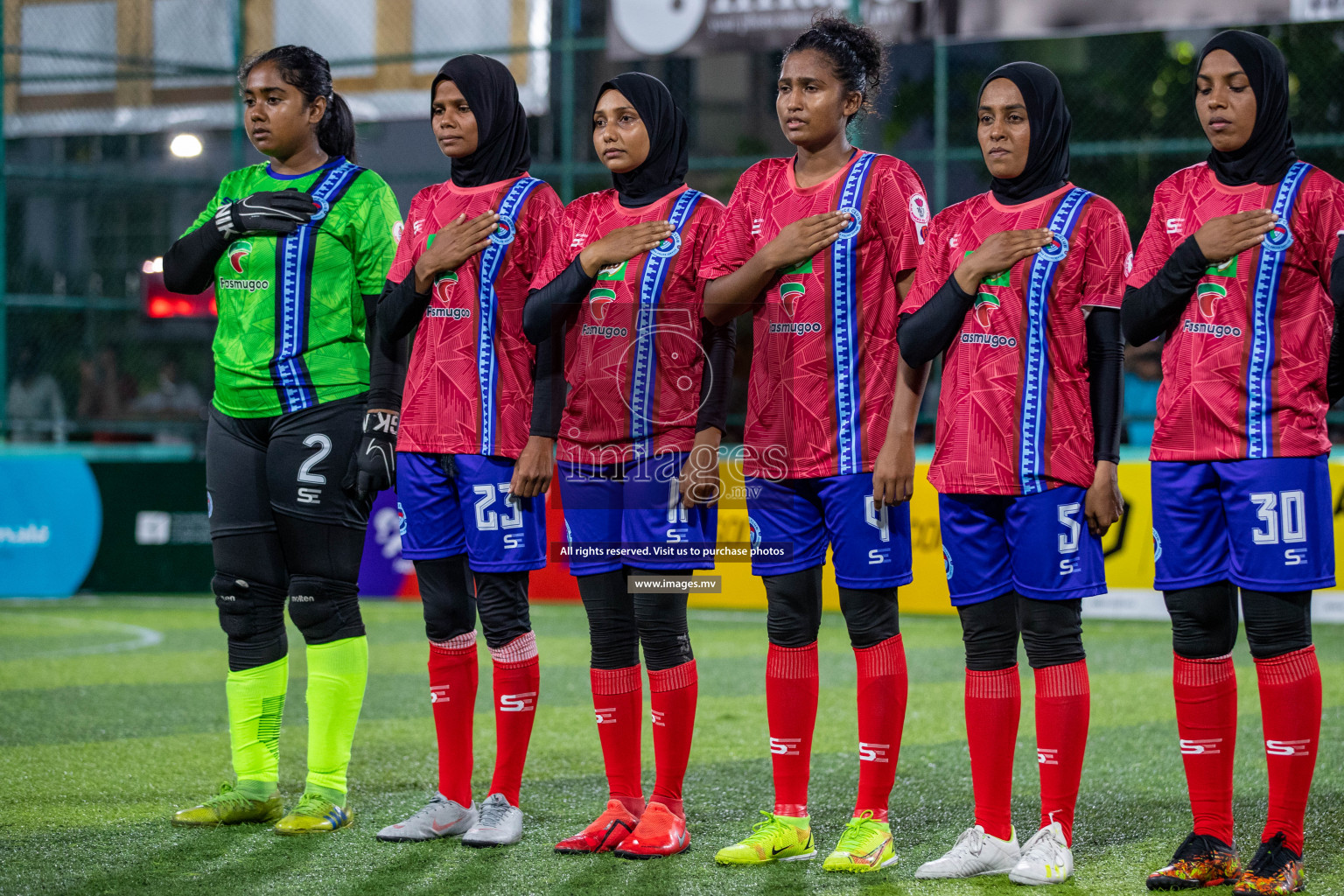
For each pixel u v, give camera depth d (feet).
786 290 25.25
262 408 28.25
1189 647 24.31
